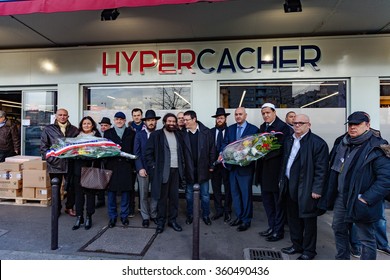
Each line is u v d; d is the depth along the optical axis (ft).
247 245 11.29
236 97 18.58
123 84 19.47
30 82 19.93
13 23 15.90
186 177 13.39
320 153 9.22
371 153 7.73
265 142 11.09
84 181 12.23
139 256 10.28
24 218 14.30
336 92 17.88
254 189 18.40
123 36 17.93
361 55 17.15
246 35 17.76
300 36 17.65
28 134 20.62
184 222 13.94
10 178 16.69
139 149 13.11
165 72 18.66
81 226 13.19
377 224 10.48
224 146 13.37
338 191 8.71
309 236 9.75
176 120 12.94
